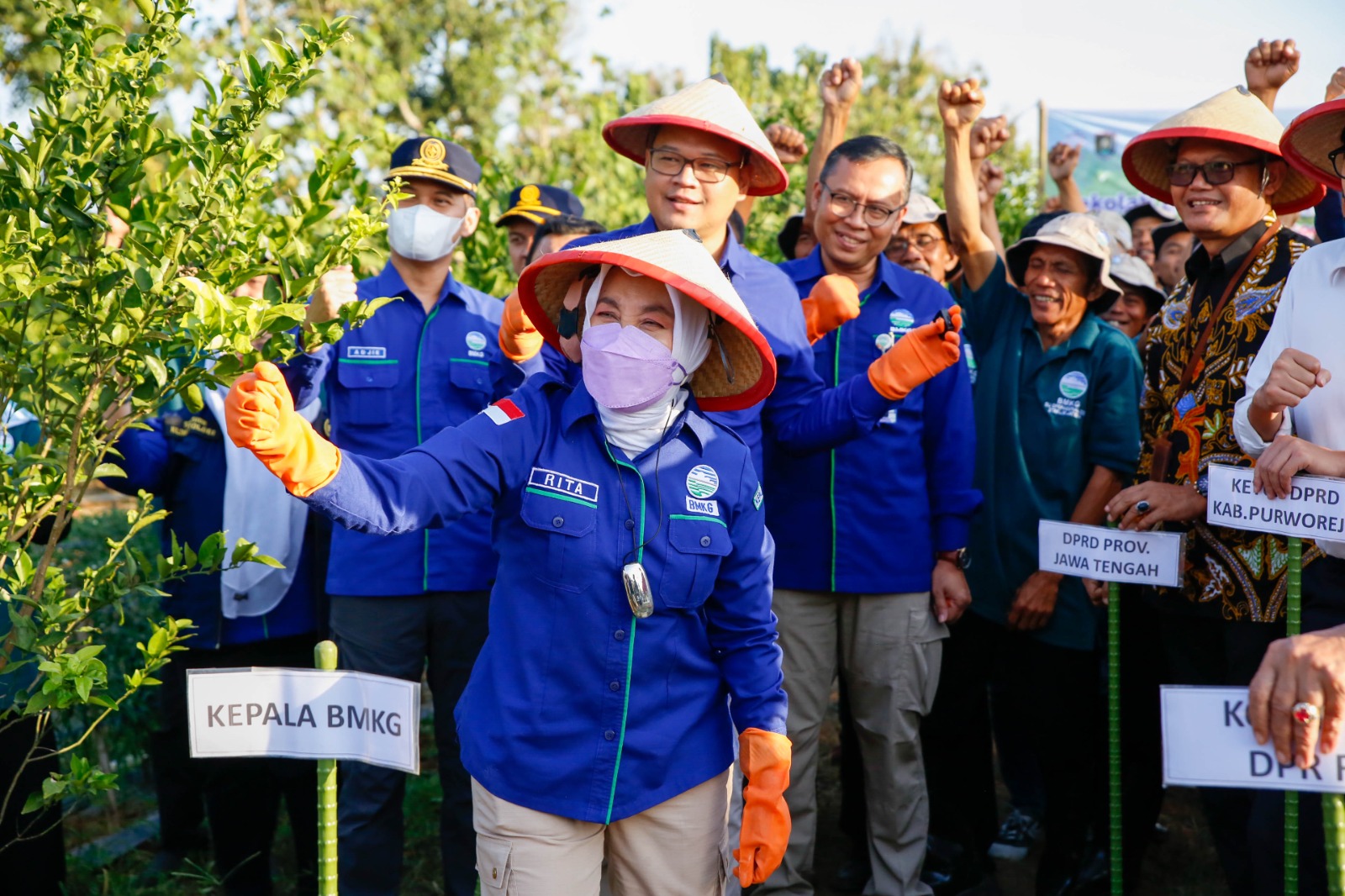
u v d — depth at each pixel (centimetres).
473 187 383
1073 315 420
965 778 416
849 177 375
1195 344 346
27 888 322
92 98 261
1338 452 255
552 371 317
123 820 483
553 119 1201
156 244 259
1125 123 936
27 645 257
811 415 331
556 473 227
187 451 384
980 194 506
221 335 235
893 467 377
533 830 226
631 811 228
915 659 380
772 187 334
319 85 828
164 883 407
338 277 313
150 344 253
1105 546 331
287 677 234
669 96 319
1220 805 332
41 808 288
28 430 312
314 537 397
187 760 421
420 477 215
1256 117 333
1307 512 256
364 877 343
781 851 230
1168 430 355
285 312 242
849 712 437
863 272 393
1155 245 552
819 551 376
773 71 1011
